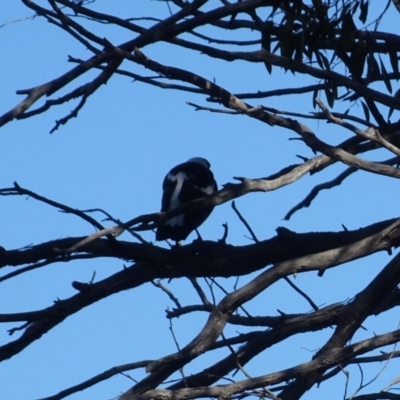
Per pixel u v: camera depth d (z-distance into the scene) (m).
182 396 10.19
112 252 11.03
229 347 10.78
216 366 11.41
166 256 11.29
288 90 11.49
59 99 10.26
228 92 10.59
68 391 11.32
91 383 11.30
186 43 10.76
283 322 11.48
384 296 11.16
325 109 10.41
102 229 10.71
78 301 11.12
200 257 11.50
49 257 10.73
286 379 10.25
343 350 10.34
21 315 10.88
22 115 9.98
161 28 10.59
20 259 10.66
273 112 10.80
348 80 11.06
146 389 10.86
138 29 10.53
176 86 10.76
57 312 11.02
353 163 10.64
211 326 10.86
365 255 11.31
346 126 10.42
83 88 10.39
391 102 10.97
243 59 10.86
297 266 11.13
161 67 10.30
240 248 11.62
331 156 10.67
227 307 10.90
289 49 11.62
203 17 10.68
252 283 10.96
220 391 10.19
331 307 11.41
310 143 10.70
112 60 10.49
